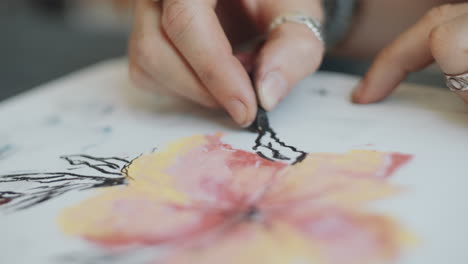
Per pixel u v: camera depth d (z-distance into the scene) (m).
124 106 0.49
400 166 0.30
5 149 0.41
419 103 0.41
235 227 0.26
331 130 0.37
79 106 0.50
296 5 0.45
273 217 0.26
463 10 0.37
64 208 0.29
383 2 0.62
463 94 0.35
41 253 0.25
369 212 0.26
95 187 0.32
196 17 0.39
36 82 0.80
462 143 0.32
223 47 0.39
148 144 0.39
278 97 0.39
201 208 0.28
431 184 0.28
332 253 0.23
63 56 0.92
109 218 0.28
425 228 0.24
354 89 0.46
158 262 0.24
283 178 0.31
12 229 0.28
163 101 0.50
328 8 0.62
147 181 0.32
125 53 0.92
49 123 0.46
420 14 0.60
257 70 0.40
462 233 0.24
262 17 0.48
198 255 0.24
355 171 0.30
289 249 0.23
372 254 0.23
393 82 0.41
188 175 0.32
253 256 0.23
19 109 0.51
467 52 0.32
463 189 0.27
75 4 1.37
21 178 0.35
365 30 0.65
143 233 0.26
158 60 0.43
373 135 0.35
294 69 0.41
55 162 0.37
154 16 0.44
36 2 1.31
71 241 0.26
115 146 0.39
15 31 1.08
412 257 0.22
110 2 1.37
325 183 0.29
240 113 0.38
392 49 0.40
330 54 0.64
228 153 0.35
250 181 0.31
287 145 0.35
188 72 0.42
